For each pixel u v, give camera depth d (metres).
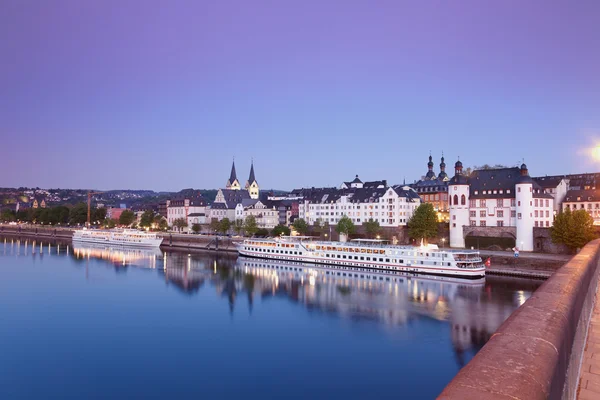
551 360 6.23
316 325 72.62
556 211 163.75
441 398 5.07
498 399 4.96
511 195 144.50
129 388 50.34
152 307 85.75
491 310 80.06
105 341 65.75
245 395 48.56
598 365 12.85
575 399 10.36
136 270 132.25
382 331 68.94
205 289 102.50
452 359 57.56
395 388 49.91
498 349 6.57
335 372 54.16
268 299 91.62
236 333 69.12
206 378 52.91
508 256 117.50
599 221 153.88
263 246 158.38
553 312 8.45
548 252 131.38
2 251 185.62
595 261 22.05
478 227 147.12
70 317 78.38
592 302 19.55
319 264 141.88
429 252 118.75
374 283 108.06
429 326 71.00
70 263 147.88
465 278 111.44
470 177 158.75
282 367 55.72
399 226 178.50
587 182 168.25
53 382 51.91
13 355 60.03
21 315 79.44
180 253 183.50
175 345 63.94
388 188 187.00
